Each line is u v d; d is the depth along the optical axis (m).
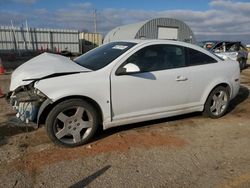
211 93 5.54
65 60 4.79
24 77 4.20
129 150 4.20
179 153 4.14
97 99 4.28
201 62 5.37
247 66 17.58
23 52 32.22
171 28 27.81
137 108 4.68
